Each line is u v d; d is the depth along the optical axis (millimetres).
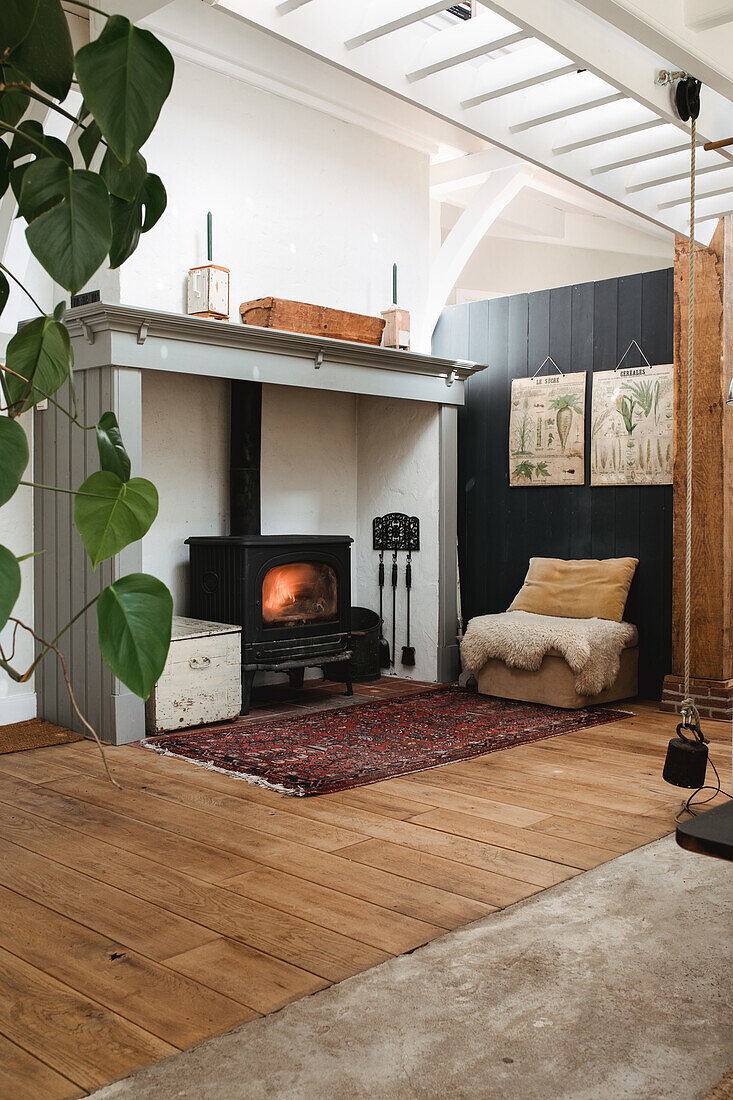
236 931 2330
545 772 3803
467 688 5574
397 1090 1657
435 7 2650
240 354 4539
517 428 5852
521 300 5836
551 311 5699
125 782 3646
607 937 2291
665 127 3504
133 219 1115
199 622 4785
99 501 982
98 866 2771
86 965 2152
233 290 4668
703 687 4852
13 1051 1792
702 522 4844
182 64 4402
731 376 4793
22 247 4238
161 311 4082
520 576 5898
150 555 4988
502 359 5945
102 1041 1825
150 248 4309
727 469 4793
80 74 830
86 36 3887
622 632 5047
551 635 4887
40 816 3238
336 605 5227
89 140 1018
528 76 3059
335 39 2803
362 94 5180
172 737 4320
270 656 4816
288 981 2070
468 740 4281
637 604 5352
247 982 2066
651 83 2885
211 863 2793
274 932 2322
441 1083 1680
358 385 5145
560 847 2930
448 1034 1845
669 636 5230
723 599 4805
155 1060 1756
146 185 1110
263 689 5559
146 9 3145
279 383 4730
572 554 5637
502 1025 1879
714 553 4816
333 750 4098
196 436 5188
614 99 3141
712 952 2211
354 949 2227
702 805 3346
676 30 2414
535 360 5785
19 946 2254
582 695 4883
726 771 3797
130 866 2771
